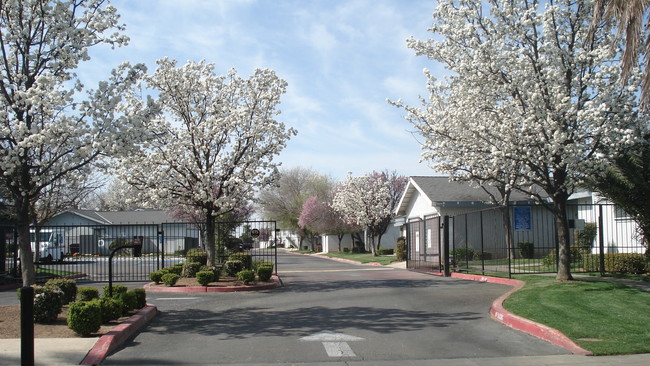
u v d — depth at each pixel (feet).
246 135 59.77
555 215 50.44
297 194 197.47
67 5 34.42
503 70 49.14
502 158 47.91
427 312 38.24
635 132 47.65
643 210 50.14
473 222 89.86
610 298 38.96
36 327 29.53
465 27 49.14
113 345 26.91
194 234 138.21
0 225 59.67
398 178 165.68
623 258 54.75
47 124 32.27
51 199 84.74
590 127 45.42
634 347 26.27
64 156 33.68
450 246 87.56
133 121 34.53
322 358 25.04
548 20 45.91
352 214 137.69
